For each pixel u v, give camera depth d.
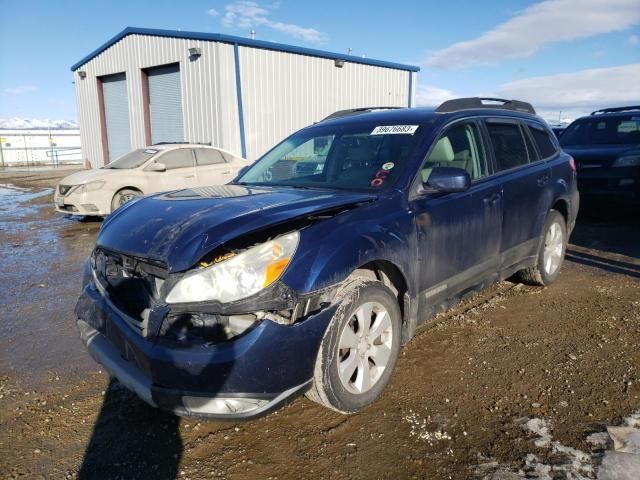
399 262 3.02
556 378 3.28
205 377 2.31
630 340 3.84
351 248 2.72
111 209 9.52
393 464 2.48
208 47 14.55
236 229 2.51
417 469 2.44
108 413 3.02
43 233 9.02
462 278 3.72
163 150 10.27
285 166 4.11
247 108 14.94
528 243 4.57
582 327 4.12
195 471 2.48
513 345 3.80
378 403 3.03
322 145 4.03
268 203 2.90
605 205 8.21
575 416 2.85
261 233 2.55
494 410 2.93
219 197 3.14
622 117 8.99
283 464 2.51
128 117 18.80
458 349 3.75
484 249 3.92
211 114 14.89
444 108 3.93
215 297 2.37
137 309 2.61
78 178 9.52
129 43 17.34
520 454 2.52
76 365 3.66
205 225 2.56
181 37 15.14
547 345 3.79
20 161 39.44
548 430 2.72
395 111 4.19
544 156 4.93
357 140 3.86
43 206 12.77
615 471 2.37
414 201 3.28
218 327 2.38
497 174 4.12
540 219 4.66
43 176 23.48
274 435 2.75
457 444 2.62
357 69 18.25
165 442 2.72
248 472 2.46
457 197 3.59
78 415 3.00
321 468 2.47
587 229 8.09
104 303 2.76
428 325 4.22
